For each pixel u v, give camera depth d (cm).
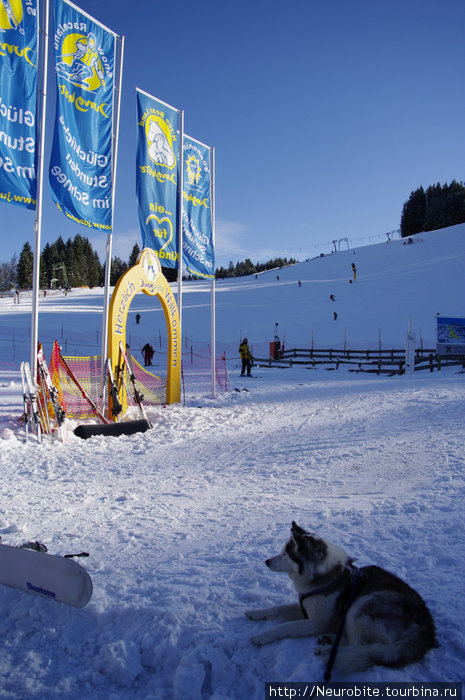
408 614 262
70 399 1459
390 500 579
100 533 507
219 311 5028
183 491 698
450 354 2812
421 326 3997
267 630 284
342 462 812
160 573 388
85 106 1178
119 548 455
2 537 497
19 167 1055
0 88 1019
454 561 386
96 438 1116
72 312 5331
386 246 8600
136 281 1425
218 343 3891
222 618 312
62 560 324
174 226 1541
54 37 1116
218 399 1747
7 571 353
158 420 1360
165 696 252
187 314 4997
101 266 13625
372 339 3791
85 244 13300
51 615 320
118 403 1297
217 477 783
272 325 4353
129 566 406
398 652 253
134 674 267
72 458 945
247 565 395
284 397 1739
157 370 2700
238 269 14925
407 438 945
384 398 1545
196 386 2159
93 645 294
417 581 358
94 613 320
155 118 1444
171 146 1495
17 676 268
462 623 297
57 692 256
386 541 441
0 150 1027
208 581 368
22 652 288
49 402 1191
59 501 656
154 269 1498
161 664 276
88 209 1196
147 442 1099
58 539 489
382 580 280
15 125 1045
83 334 3997
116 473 833
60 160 1124
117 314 1356
